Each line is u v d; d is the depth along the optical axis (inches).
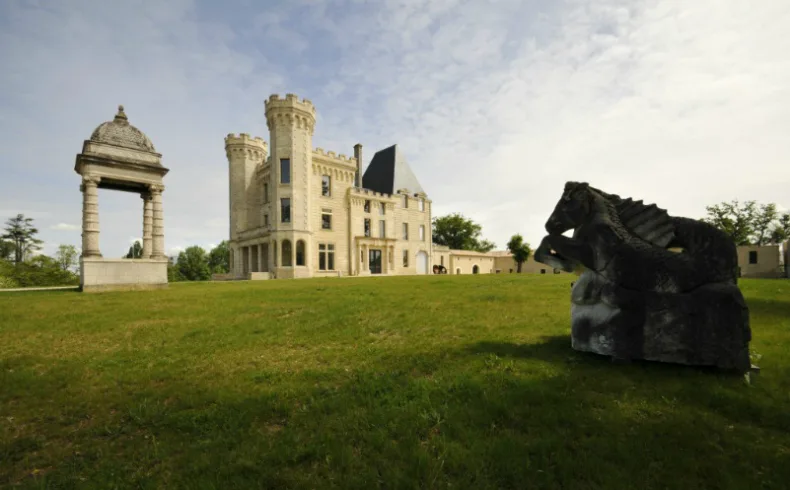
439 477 114.0
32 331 332.8
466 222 3462.1
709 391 167.9
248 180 1969.7
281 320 370.0
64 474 123.2
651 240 222.5
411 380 192.9
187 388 192.2
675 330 198.8
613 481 109.4
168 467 125.3
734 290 193.0
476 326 326.3
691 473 113.8
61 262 2412.6
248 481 114.3
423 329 320.8
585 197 233.8
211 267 3811.5
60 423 160.7
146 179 860.0
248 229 1945.1
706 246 202.2
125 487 114.9
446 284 761.0
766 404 155.3
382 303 468.8
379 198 2121.1
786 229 2170.3
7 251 2431.1
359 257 1985.7
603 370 200.5
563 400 163.3
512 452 124.5
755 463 118.2
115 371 225.0
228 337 303.7
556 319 350.9
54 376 215.3
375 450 129.8
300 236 1672.0
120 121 870.4
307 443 134.2
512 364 214.1
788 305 403.5
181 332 323.6
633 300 207.5
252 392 185.5
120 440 145.0
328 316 383.9
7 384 203.0
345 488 110.3
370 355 246.2
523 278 983.0
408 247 2321.6
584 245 225.0
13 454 136.6
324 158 1871.3
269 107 1664.6
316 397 176.9
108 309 450.6
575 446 128.6
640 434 134.6
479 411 153.4
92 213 797.9
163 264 824.9
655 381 183.2
